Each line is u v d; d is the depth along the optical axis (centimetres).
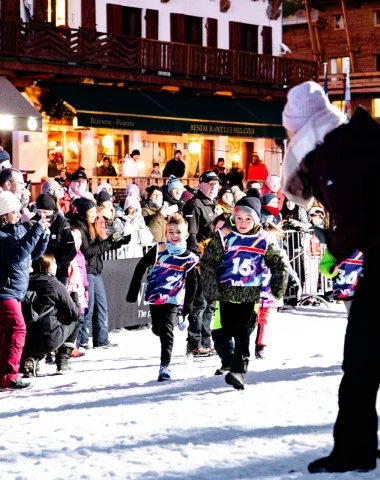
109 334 1468
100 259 1322
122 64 3206
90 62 3111
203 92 3509
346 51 5381
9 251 984
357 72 5325
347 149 524
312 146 546
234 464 550
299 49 5584
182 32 3819
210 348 1225
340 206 516
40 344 1059
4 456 611
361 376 524
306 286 1784
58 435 673
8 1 3120
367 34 5359
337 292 962
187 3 3841
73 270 1228
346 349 530
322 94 559
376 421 531
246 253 878
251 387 877
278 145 4056
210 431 649
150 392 905
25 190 1148
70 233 1195
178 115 3269
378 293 523
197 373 1046
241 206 880
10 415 813
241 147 3928
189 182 3391
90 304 1303
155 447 609
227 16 4003
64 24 3316
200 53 3475
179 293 1007
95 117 3027
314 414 705
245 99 3672
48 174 3212
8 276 990
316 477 514
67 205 1744
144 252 1527
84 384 1005
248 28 4109
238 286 879
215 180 1328
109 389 952
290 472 529
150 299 1009
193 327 1205
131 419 728
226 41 4003
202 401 805
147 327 1538
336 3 5362
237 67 3600
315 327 1495
